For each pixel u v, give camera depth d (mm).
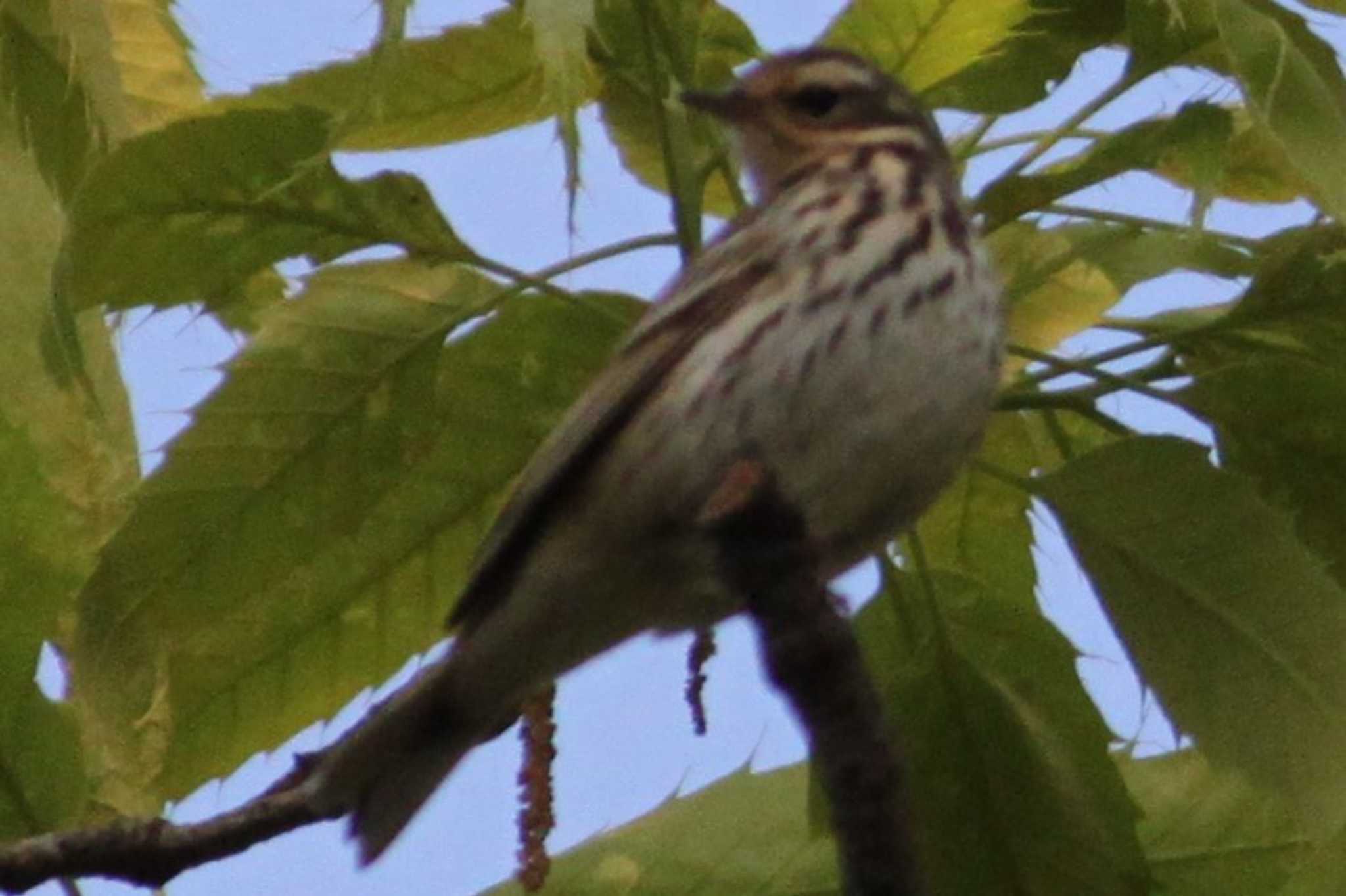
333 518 11711
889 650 11633
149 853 9938
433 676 10727
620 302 11414
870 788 8344
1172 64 11523
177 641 11672
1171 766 12344
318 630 11883
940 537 12602
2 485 10133
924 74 11992
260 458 11555
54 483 11289
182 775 11781
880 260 11000
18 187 11320
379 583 11898
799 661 8430
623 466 10883
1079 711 11477
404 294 11570
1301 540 11742
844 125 11820
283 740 11930
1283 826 12148
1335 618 10898
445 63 11773
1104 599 11109
